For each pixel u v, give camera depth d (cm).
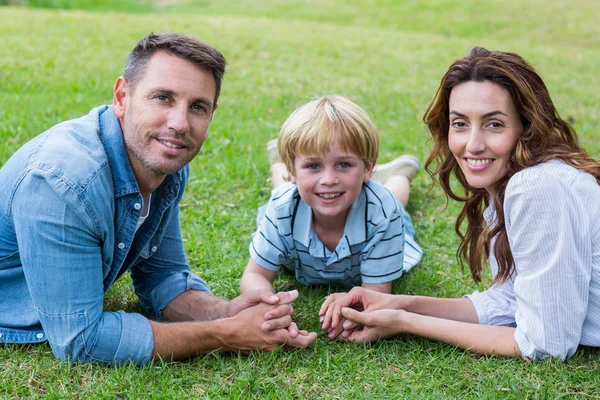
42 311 246
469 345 273
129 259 284
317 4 1620
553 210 252
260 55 856
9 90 629
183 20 1068
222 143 523
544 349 261
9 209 249
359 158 288
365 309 291
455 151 272
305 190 291
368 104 666
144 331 253
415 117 634
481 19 1445
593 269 260
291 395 246
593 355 273
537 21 1420
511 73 256
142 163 251
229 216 412
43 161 239
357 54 909
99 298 251
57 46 811
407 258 357
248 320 264
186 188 444
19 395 240
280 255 316
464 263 369
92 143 248
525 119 263
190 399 240
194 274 317
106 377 248
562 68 910
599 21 1409
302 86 722
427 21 1441
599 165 268
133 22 1012
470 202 309
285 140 292
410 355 274
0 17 977
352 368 263
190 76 245
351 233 306
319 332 295
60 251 239
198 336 259
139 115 244
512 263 283
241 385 247
